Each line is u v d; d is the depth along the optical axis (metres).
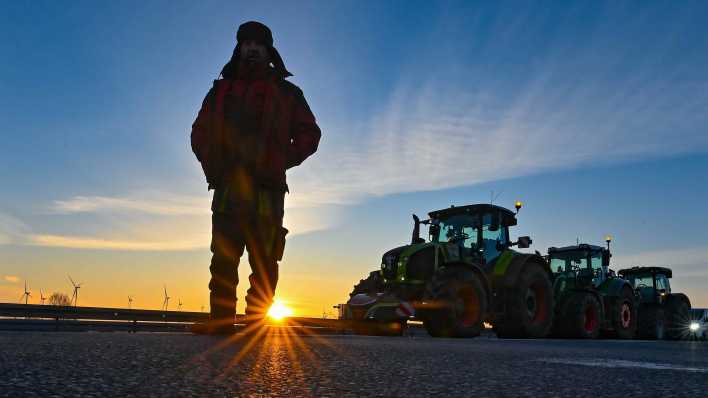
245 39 4.87
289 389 1.53
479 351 3.42
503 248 11.46
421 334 14.16
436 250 10.20
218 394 1.41
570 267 14.98
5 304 11.59
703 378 2.07
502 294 10.64
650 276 18.14
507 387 1.67
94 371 1.69
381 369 2.07
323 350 2.88
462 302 9.80
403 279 10.34
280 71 5.07
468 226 11.33
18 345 2.39
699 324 19.55
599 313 13.15
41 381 1.46
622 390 1.67
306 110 5.12
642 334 16.83
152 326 13.63
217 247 4.68
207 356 2.30
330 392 1.51
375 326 10.53
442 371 2.07
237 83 4.89
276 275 4.86
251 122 4.75
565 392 1.60
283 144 4.85
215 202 4.71
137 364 1.91
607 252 14.89
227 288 4.71
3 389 1.32
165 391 1.42
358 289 11.14
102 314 12.87
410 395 1.49
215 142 4.73
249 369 1.93
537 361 2.71
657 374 2.18
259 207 4.71
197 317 14.45
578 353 3.64
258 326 4.80
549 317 11.27
